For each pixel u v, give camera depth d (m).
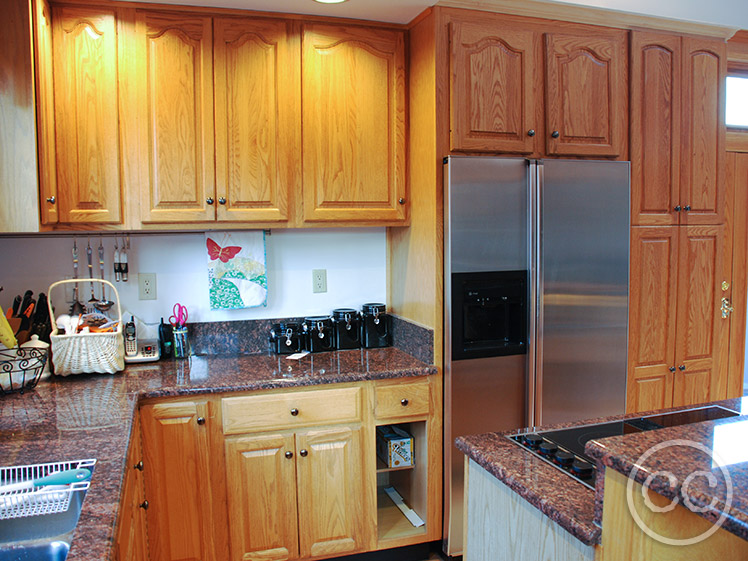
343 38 2.48
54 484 1.25
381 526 2.50
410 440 2.52
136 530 1.68
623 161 2.60
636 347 2.73
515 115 2.45
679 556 0.92
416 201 2.55
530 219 2.43
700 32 2.76
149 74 2.29
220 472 2.20
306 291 2.84
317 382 2.25
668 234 2.77
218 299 2.63
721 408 1.73
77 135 2.22
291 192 2.47
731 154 3.30
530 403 2.48
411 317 2.66
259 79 2.39
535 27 2.47
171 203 2.34
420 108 2.48
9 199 1.98
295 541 2.29
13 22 1.95
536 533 1.19
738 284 3.40
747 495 0.79
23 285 2.47
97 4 2.21
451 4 2.34
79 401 1.93
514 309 2.51
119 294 2.59
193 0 2.25
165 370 2.39
